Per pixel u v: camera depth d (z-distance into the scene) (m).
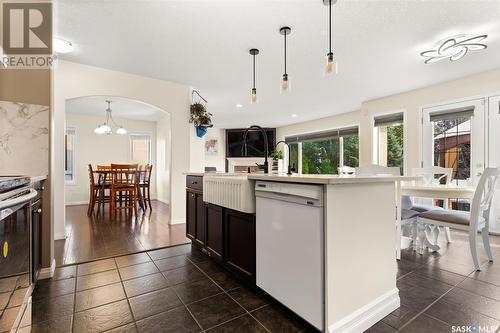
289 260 1.46
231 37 2.58
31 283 1.51
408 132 4.45
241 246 1.93
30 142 2.01
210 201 2.33
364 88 4.29
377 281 1.53
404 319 1.51
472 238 2.23
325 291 1.27
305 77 3.77
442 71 3.53
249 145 8.55
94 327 1.43
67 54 2.98
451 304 1.66
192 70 3.50
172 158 4.01
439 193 2.41
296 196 1.40
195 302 1.71
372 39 2.63
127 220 4.23
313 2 2.03
